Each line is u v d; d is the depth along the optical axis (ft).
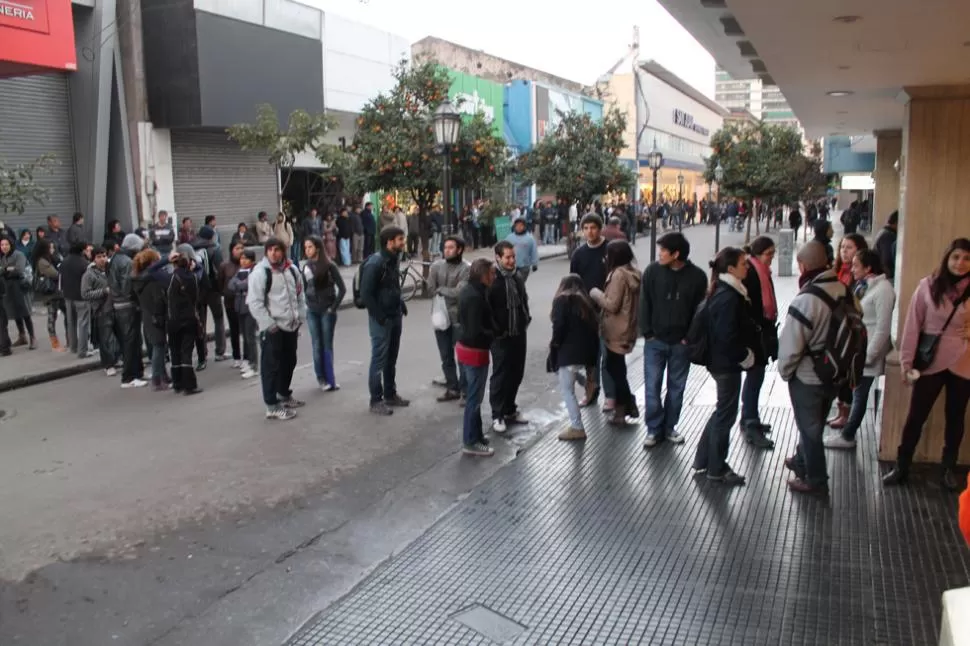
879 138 46.98
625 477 21.67
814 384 19.42
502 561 16.94
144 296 32.76
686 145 248.52
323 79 76.84
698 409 28.27
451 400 30.25
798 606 14.79
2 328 39.42
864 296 22.08
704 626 14.23
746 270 21.72
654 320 23.82
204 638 14.44
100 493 21.70
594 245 28.96
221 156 71.31
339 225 79.30
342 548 18.16
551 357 25.20
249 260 35.60
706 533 18.01
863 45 18.19
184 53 61.87
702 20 20.18
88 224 60.90
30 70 42.09
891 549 16.98
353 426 27.32
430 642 13.97
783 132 116.16
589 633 14.11
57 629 14.88
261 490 21.72
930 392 19.61
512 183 112.06
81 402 31.76
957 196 22.13
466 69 141.18
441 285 29.99
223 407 30.25
